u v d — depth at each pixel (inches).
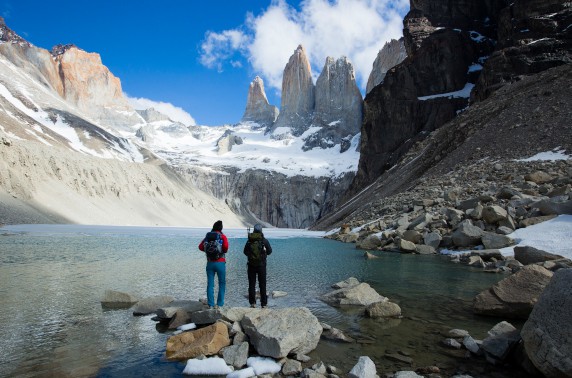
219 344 253.6
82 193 2997.0
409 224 961.5
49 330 286.0
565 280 217.0
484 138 1667.1
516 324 318.3
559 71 1935.3
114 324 306.5
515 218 776.3
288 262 698.2
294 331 253.3
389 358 247.8
